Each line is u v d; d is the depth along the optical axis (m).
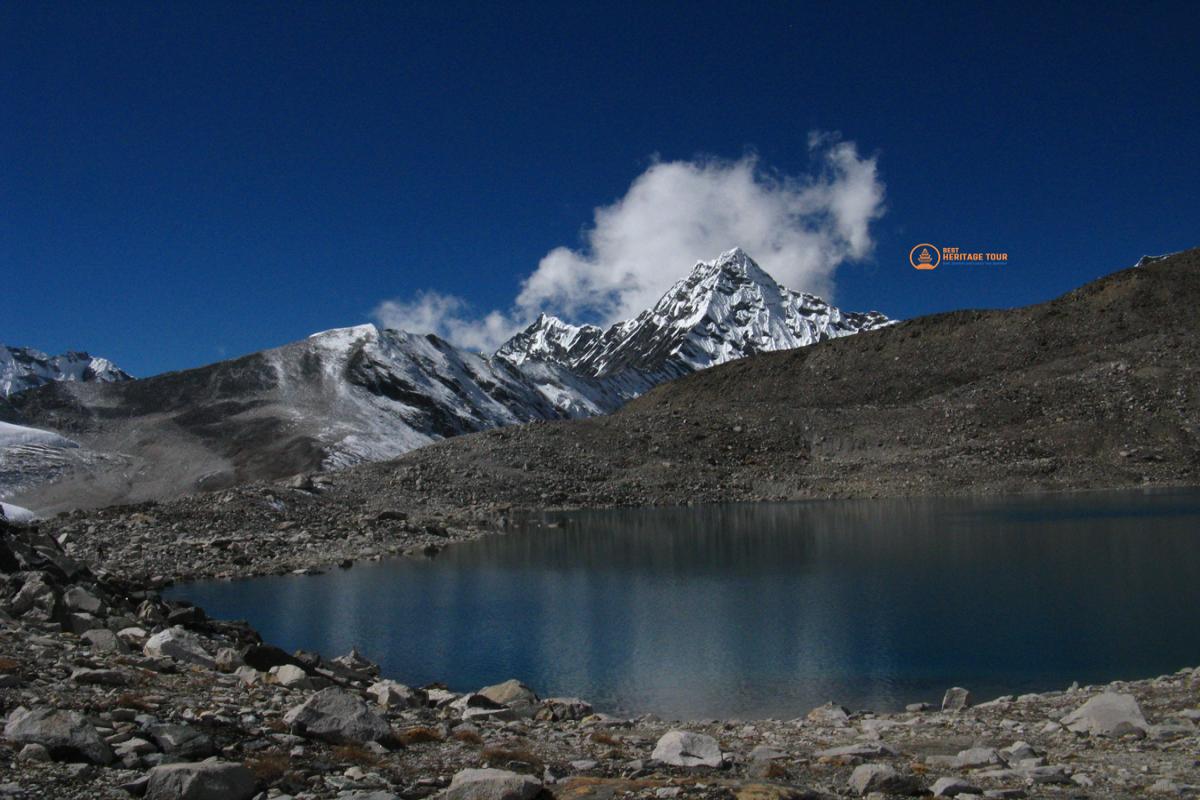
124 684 14.82
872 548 54.84
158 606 25.61
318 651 31.06
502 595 42.31
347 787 11.10
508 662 29.45
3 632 16.88
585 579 46.81
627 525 75.88
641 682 26.78
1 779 9.48
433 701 20.66
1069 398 110.69
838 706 21.92
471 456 105.88
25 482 140.88
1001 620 33.56
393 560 56.16
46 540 27.41
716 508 90.25
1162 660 27.47
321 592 43.69
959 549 52.59
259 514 68.94
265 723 13.74
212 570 49.66
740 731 19.34
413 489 93.12
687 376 175.38
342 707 13.98
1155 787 12.17
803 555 53.03
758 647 30.75
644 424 119.44
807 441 114.12
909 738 17.55
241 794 10.09
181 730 11.79
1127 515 67.19
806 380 155.38
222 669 19.08
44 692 13.17
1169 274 146.00
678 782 12.12
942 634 31.73
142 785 9.73
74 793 9.45
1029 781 12.78
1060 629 31.80
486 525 75.88
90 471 150.00
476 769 11.56
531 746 15.61
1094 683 25.28
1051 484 94.06
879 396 141.50
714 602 39.25
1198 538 52.94
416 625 35.53
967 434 108.12
